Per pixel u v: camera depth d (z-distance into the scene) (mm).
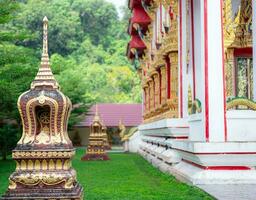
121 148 47781
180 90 17156
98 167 19594
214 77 11969
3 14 17141
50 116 6105
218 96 11922
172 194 10055
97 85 70062
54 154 5992
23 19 68250
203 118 11984
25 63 20047
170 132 17047
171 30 18938
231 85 17953
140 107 55719
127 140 37375
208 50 12047
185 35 17078
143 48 33625
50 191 5906
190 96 16422
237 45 17859
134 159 26047
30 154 5984
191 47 16562
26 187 5930
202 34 12172
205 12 12156
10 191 5910
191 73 16484
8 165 21562
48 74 6312
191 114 14852
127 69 72562
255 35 14008
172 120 16938
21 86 18234
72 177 6020
